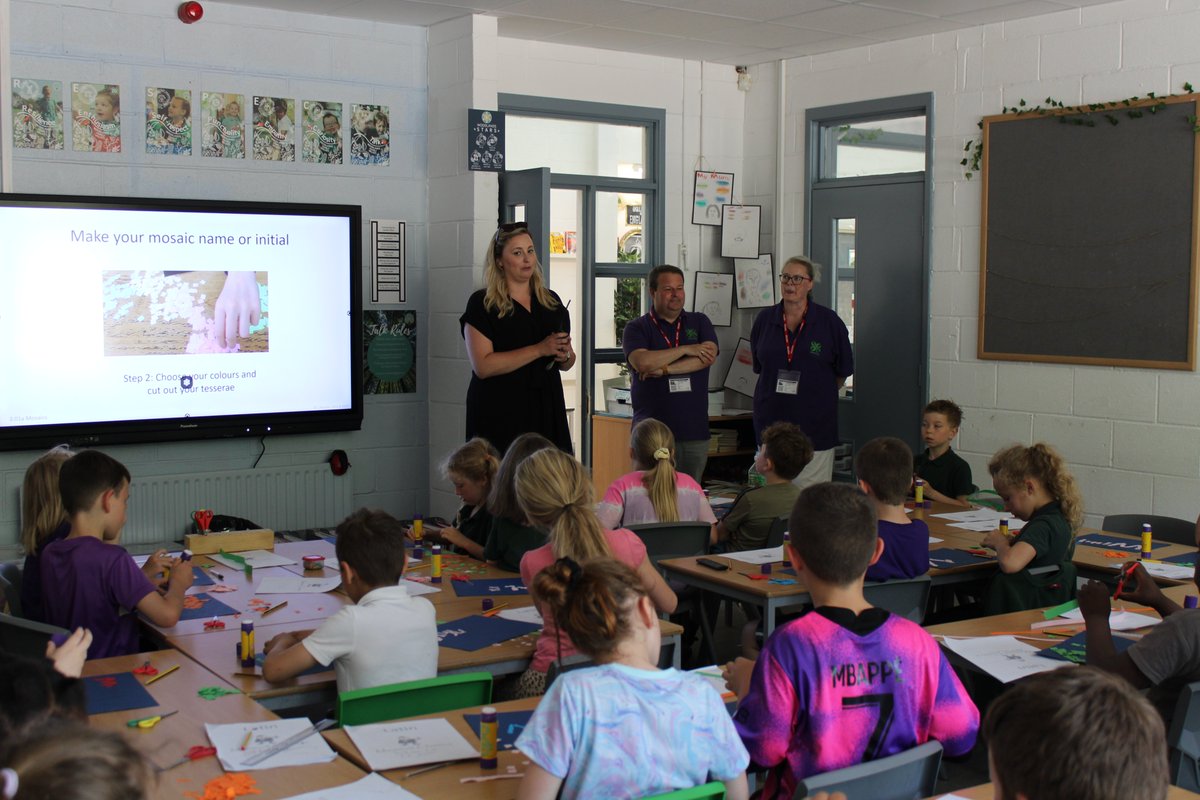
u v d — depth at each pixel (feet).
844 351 18.80
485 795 6.32
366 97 19.38
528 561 9.33
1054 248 18.97
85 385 16.76
